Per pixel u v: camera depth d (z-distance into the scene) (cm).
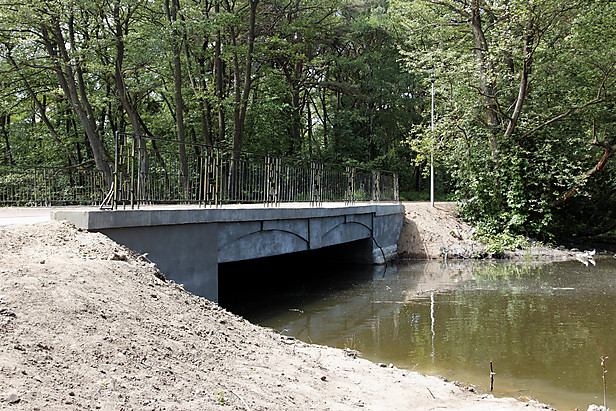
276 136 2770
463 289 1278
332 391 470
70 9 1706
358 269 1641
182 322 511
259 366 478
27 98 2400
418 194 3775
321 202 1391
